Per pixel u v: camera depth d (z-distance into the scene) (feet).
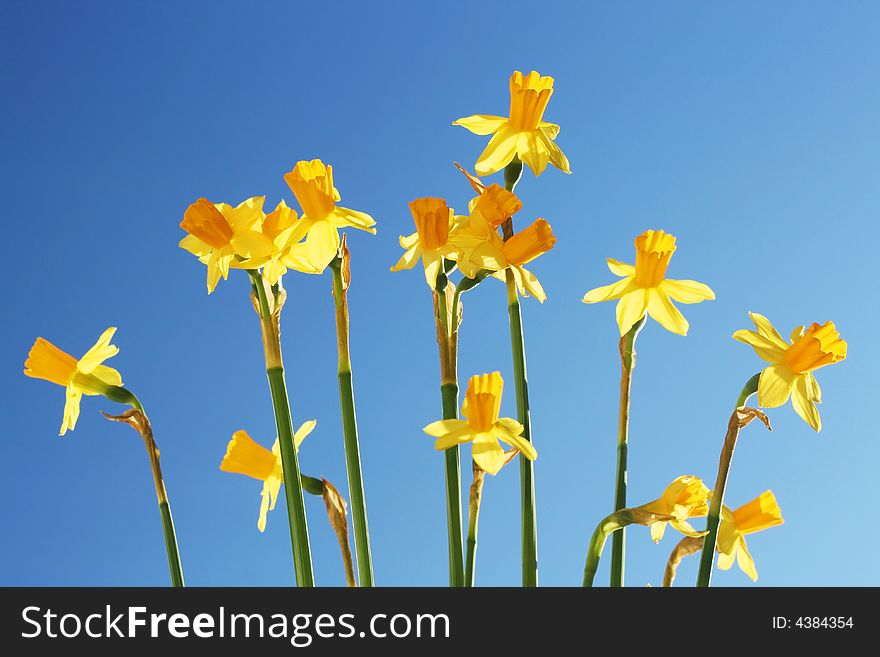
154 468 2.35
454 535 2.27
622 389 2.41
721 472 2.27
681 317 2.37
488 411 2.24
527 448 2.25
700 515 2.37
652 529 2.37
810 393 2.27
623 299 2.41
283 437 2.25
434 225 2.26
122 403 2.36
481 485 2.30
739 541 2.42
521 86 2.44
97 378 2.37
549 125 2.48
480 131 2.46
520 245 2.30
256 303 2.30
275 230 2.28
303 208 2.28
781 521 2.41
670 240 2.39
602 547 2.27
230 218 2.30
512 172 2.40
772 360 2.29
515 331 2.36
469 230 2.32
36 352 2.34
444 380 2.30
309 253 2.25
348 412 2.30
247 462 2.41
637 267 2.40
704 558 2.26
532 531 2.31
